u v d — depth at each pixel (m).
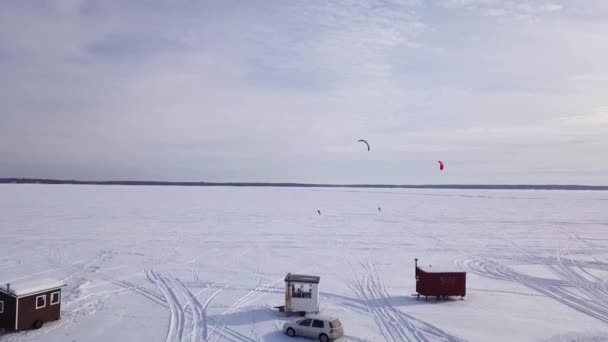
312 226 52.62
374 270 29.77
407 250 37.28
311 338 17.02
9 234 43.31
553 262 32.62
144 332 17.78
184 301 22.28
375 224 55.34
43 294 18.66
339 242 41.22
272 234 45.75
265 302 22.19
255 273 28.67
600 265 31.66
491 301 22.58
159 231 46.69
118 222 53.72
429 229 50.81
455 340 17.02
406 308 21.27
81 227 48.75
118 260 32.22
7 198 95.19
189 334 17.56
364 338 17.14
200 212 68.19
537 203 101.56
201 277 27.45
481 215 68.25
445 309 21.11
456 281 22.86
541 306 21.73
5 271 28.56
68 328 18.17
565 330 18.16
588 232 48.78
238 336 17.36
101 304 21.66
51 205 76.88
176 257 33.56
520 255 35.28
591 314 20.45
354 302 22.30
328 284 25.95
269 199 108.56
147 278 27.12
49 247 36.81
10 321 17.69
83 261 31.72
